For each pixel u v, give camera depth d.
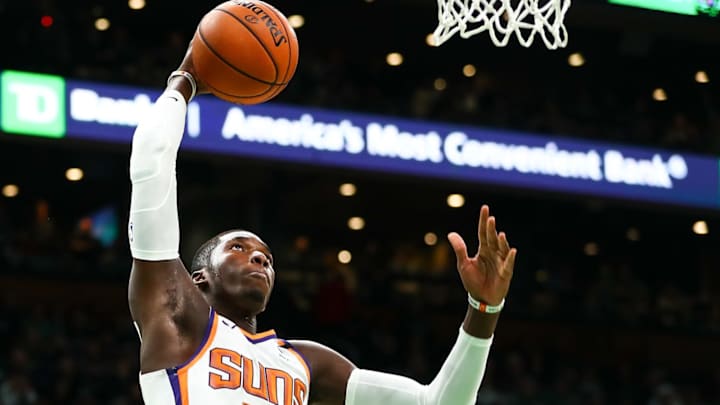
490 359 25.86
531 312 26.91
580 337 26.97
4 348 21.94
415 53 29.00
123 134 20.55
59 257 24.38
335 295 24.36
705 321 27.77
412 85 28.20
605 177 23.28
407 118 22.42
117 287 24.45
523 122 23.39
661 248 31.11
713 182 23.84
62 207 28.78
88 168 27.00
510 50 28.36
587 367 26.34
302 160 21.62
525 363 26.25
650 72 28.50
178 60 22.61
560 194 23.02
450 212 29.78
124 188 28.19
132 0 25.94
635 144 23.61
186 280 5.35
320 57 28.94
